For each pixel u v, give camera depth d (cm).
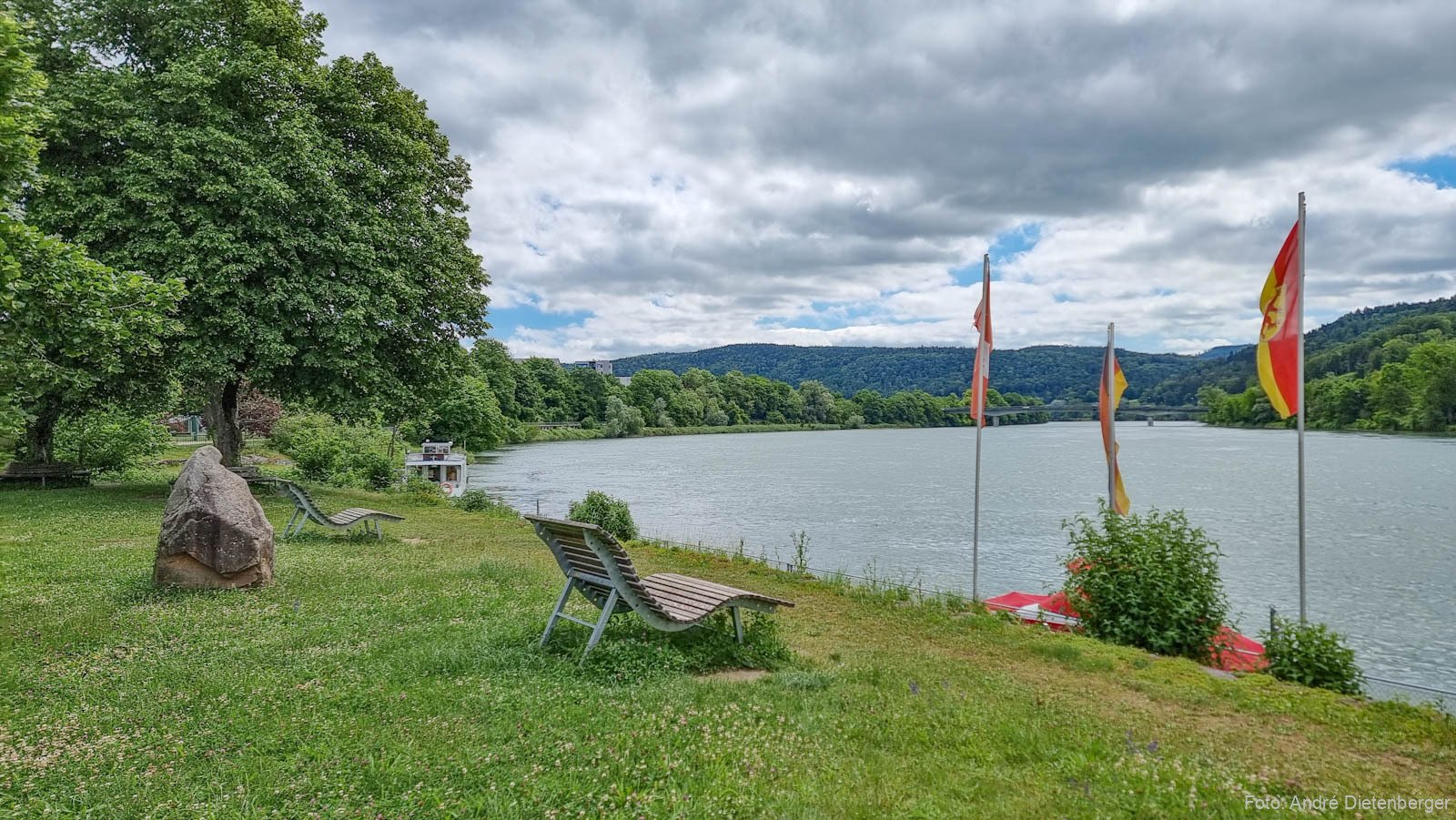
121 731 496
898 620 991
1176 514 998
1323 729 612
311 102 2238
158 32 2012
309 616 813
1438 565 2173
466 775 445
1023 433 14712
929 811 432
